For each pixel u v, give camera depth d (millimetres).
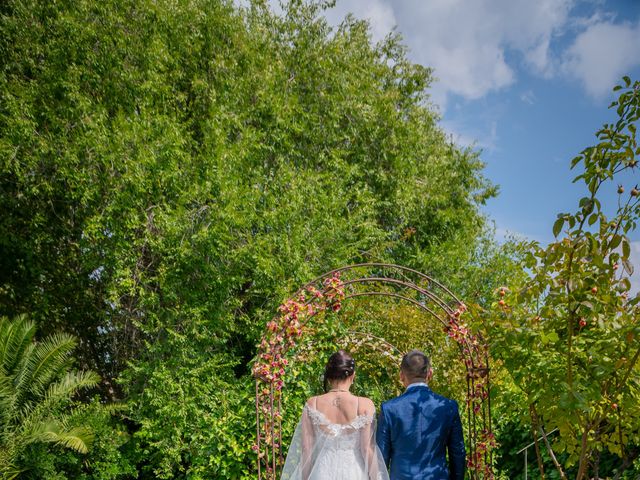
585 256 3002
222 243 8156
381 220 11711
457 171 13625
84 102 8562
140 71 9344
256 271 8297
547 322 3203
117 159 8164
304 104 10828
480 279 10883
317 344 6133
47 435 7039
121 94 9211
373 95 11594
